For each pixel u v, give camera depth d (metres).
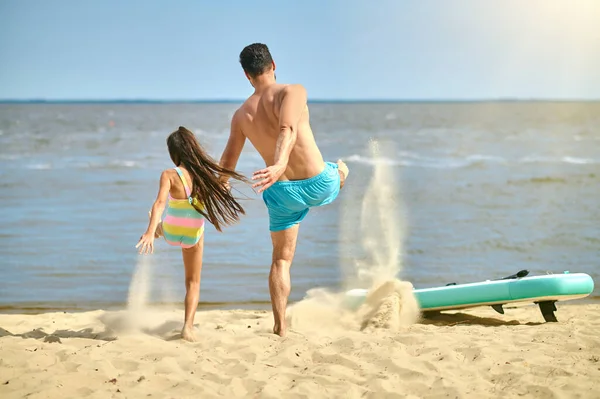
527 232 12.99
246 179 5.51
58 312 7.47
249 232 13.05
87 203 17.09
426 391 3.95
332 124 71.00
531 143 41.78
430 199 17.70
